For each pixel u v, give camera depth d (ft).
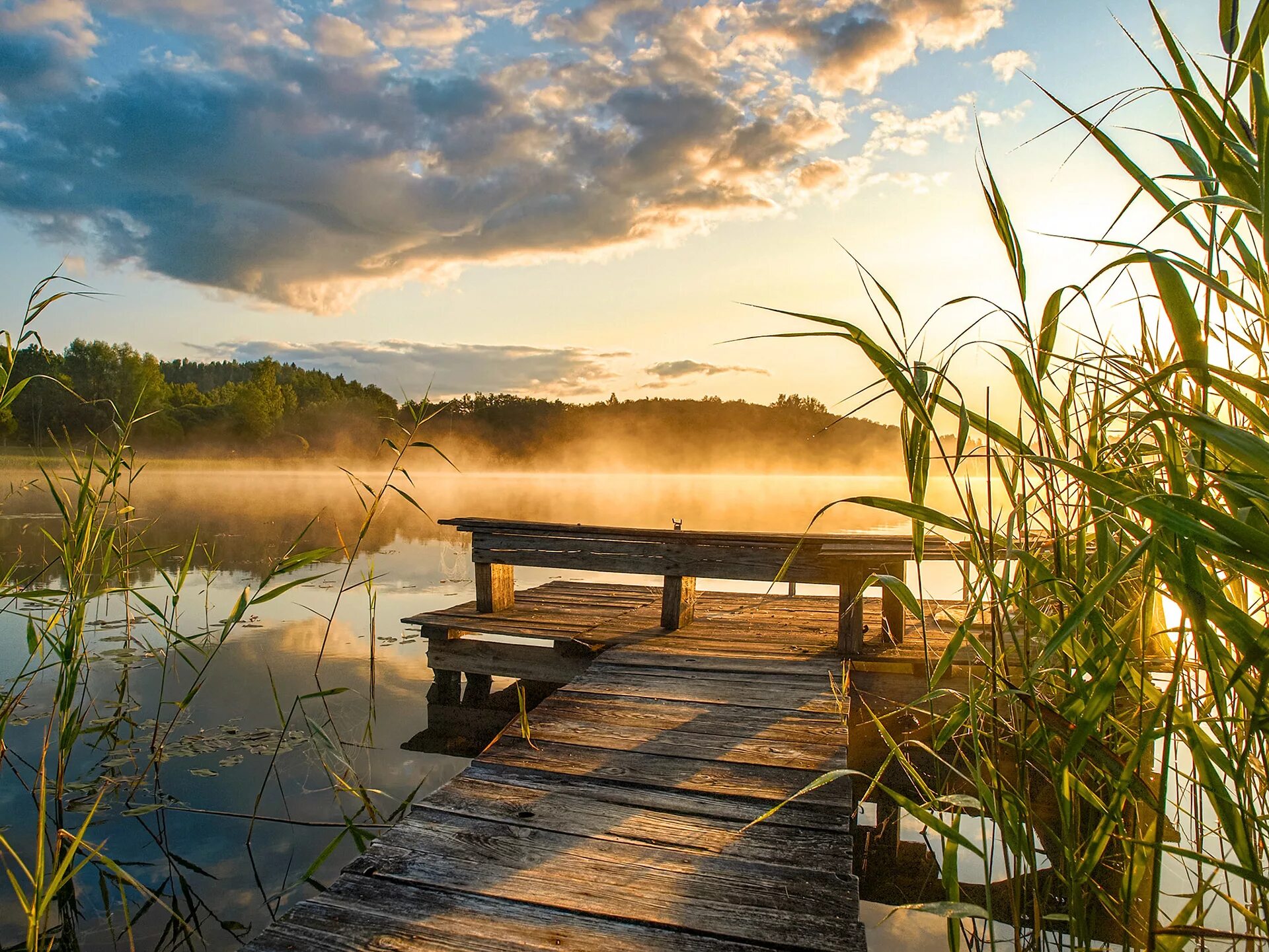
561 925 6.38
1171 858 8.23
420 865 7.34
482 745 14.65
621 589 24.00
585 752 10.44
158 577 29.68
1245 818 4.15
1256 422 3.62
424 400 13.16
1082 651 4.77
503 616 19.26
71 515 11.59
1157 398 3.93
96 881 9.32
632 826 8.20
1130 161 3.97
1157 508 3.53
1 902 8.85
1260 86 3.61
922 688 14.92
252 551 36.32
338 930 6.31
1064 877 5.04
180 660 19.20
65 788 11.77
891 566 14.92
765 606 21.36
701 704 12.52
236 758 13.20
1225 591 4.85
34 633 11.16
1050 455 4.80
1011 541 4.75
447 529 51.75
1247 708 4.12
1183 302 3.67
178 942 8.09
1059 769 4.76
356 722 15.43
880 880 9.54
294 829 10.68
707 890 6.91
